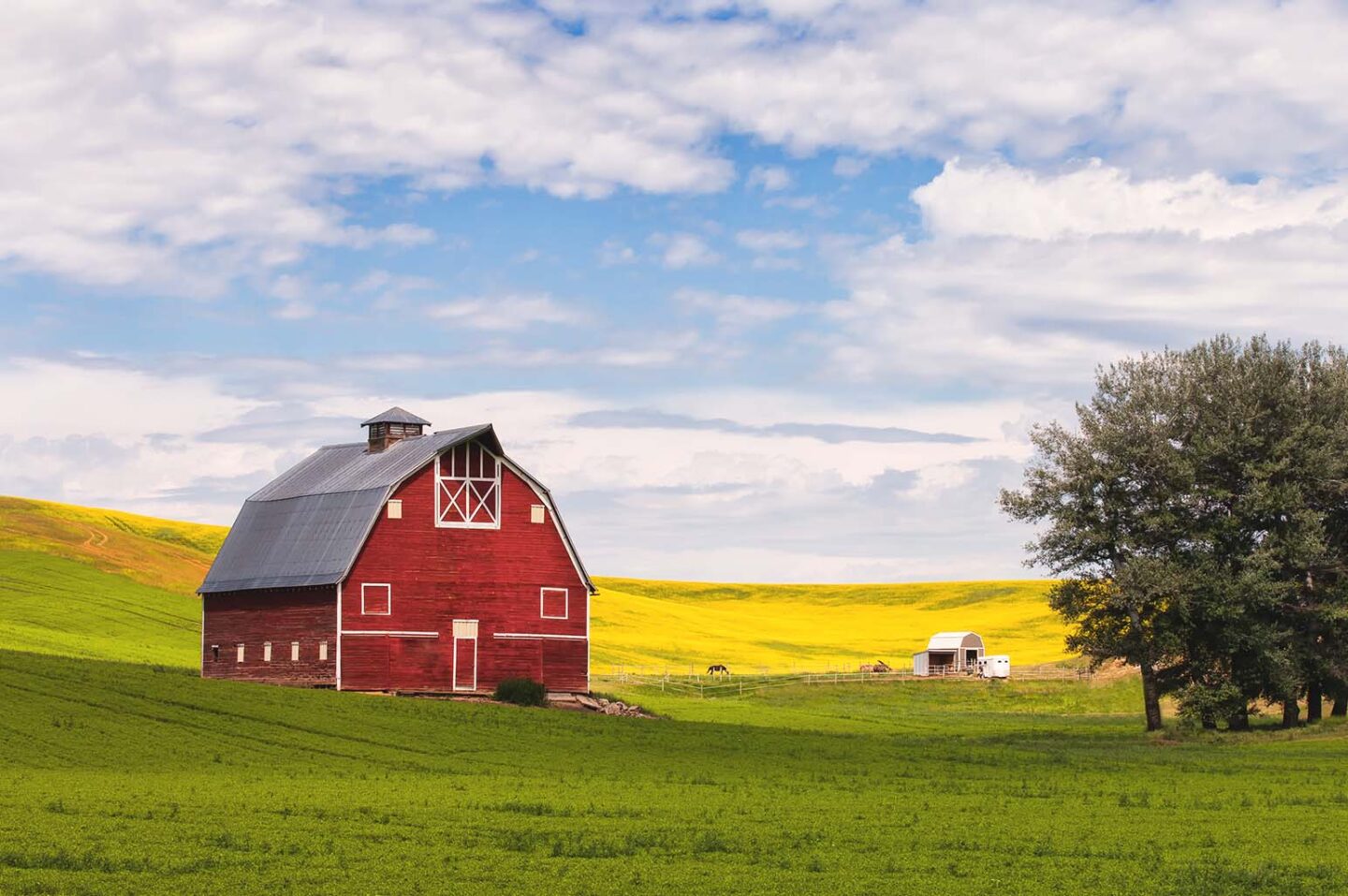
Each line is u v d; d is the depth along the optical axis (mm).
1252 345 85188
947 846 39062
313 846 37594
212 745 60219
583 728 71750
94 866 34844
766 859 36938
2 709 64125
